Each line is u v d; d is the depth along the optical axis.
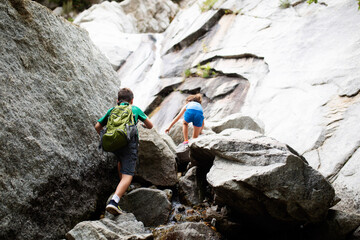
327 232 2.58
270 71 7.26
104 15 15.45
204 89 8.66
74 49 3.46
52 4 17.17
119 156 2.91
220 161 2.91
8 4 2.63
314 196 2.41
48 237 2.42
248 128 5.56
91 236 2.27
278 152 2.58
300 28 7.82
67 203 2.69
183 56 11.04
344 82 5.39
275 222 2.65
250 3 10.62
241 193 2.49
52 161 2.59
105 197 3.25
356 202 3.17
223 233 2.81
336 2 7.64
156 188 3.51
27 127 2.45
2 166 2.17
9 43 2.55
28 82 2.62
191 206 3.30
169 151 3.74
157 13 18.28
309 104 5.55
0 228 2.06
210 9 12.18
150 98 9.84
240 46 9.02
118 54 12.76
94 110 3.42
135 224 2.64
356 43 6.03
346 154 3.96
